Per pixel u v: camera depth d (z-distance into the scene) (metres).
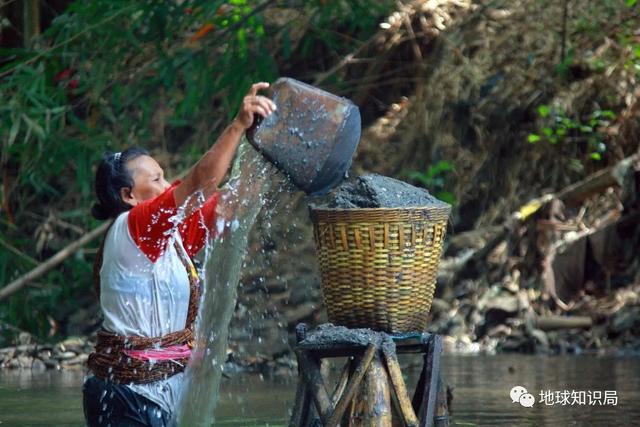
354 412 8.54
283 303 20.70
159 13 18.73
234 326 20.06
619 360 17.48
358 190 9.05
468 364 17.17
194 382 8.87
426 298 9.15
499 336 19.94
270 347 18.91
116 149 20.52
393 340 8.88
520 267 21.20
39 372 17.73
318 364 8.84
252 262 21.44
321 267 9.16
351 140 8.52
